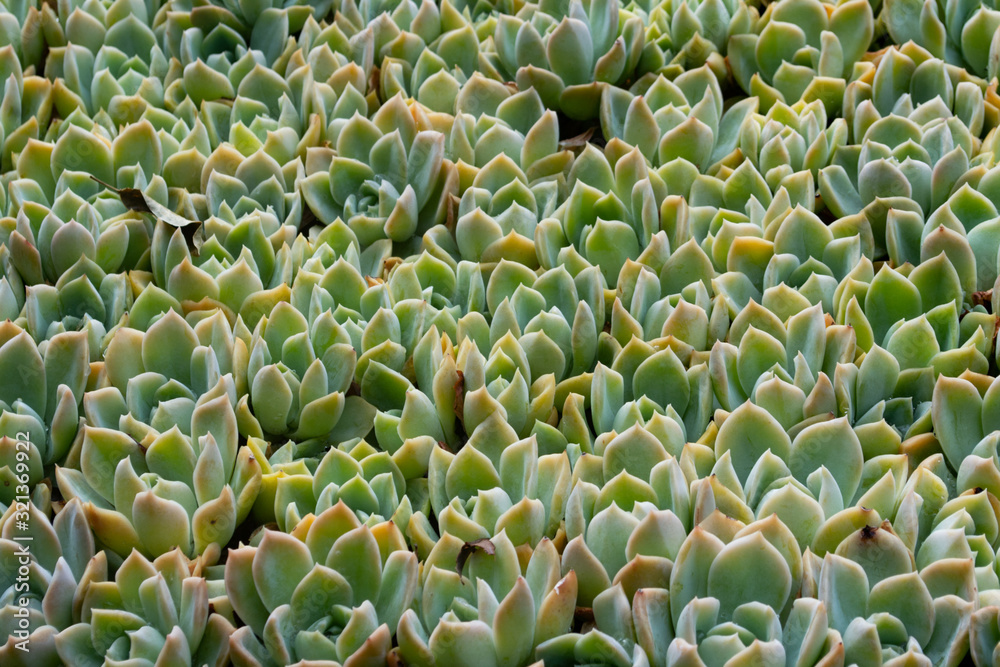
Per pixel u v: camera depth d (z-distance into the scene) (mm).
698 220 1454
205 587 1231
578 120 1581
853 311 1366
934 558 1252
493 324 1372
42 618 1244
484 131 1522
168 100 1555
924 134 1479
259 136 1525
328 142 1522
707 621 1219
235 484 1303
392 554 1241
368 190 1484
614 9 1560
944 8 1593
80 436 1320
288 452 1333
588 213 1445
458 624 1209
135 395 1330
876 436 1316
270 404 1338
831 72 1557
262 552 1233
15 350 1318
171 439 1294
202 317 1388
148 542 1279
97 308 1395
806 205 1460
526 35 1559
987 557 1259
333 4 1650
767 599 1230
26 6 1618
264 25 1601
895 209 1425
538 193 1479
